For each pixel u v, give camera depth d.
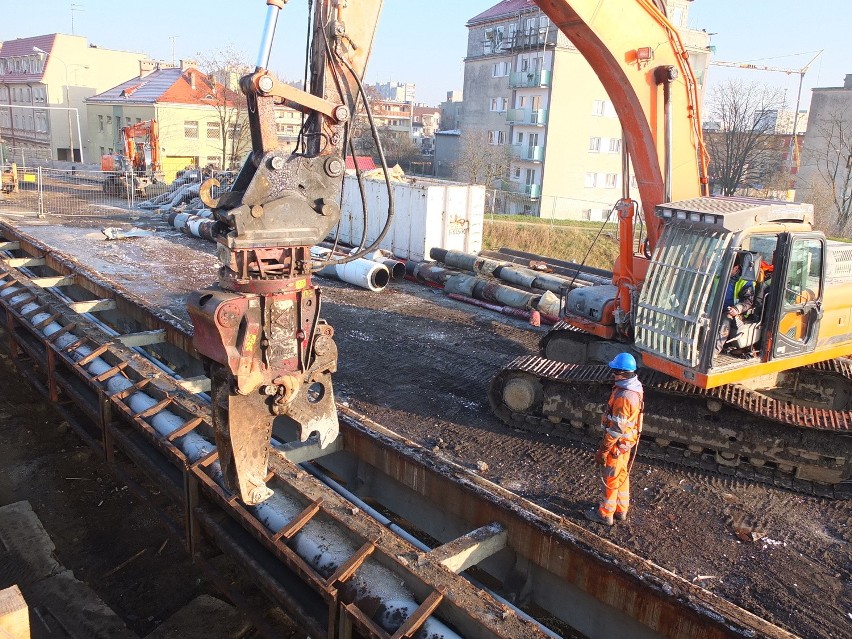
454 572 4.82
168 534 7.62
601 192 39.41
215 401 4.36
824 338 6.84
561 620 5.75
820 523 6.01
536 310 12.07
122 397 7.79
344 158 4.48
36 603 6.39
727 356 6.53
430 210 16.19
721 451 6.82
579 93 37.41
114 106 45.53
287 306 4.28
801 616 4.82
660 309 6.43
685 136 7.14
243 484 4.29
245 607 6.07
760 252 6.64
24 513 7.73
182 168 41.16
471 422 7.89
